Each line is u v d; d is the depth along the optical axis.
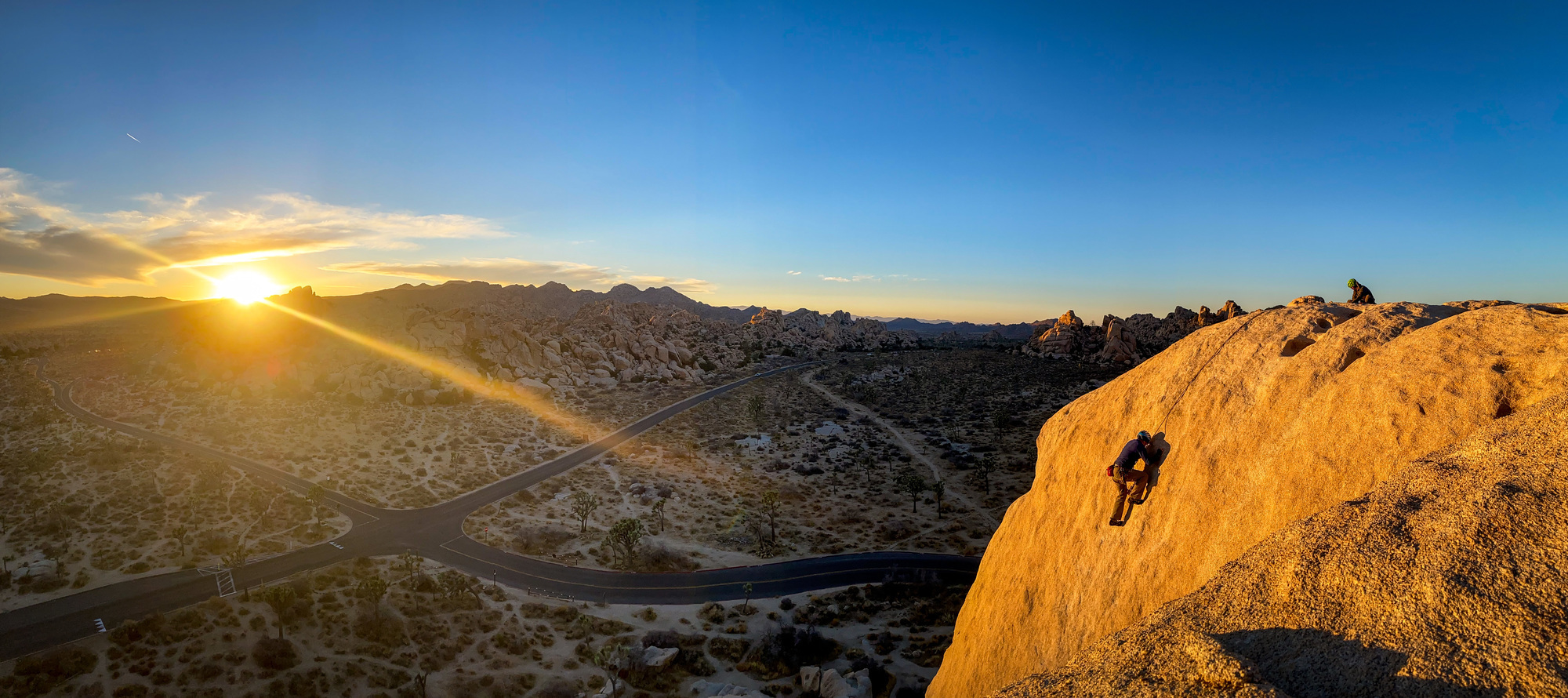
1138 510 8.42
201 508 64.44
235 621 44.84
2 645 41.44
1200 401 8.63
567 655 46.03
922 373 181.00
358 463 83.56
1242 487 7.12
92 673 38.72
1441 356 6.20
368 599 47.84
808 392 156.12
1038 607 9.77
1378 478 5.79
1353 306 9.00
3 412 96.00
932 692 12.91
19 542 55.19
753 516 75.38
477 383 126.62
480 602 52.06
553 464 91.81
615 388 143.75
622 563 61.62
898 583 58.28
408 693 39.88
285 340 129.00
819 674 41.72
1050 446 12.29
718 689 41.03
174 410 99.38
